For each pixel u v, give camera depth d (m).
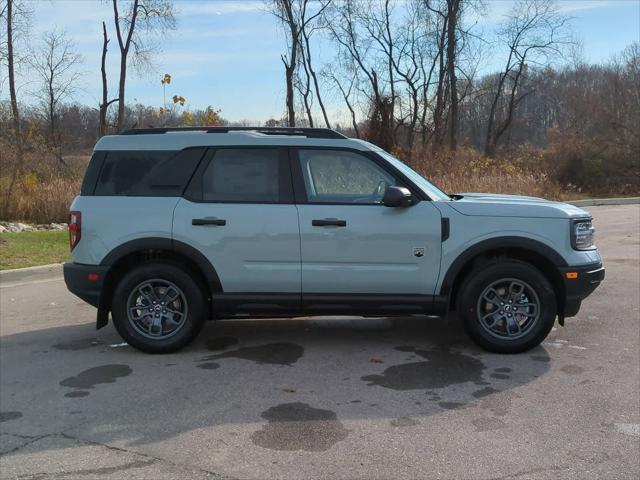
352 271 5.13
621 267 9.34
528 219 5.09
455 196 5.73
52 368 5.04
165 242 5.17
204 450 3.51
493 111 39.09
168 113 22.75
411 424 3.85
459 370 4.87
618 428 3.75
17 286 8.70
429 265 5.10
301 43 32.31
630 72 36.84
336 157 5.29
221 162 5.28
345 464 3.32
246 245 5.14
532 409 4.06
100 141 5.39
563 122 42.72
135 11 31.02
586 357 5.15
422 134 35.53
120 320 5.31
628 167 32.59
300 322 6.46
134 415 4.04
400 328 6.18
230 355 5.34
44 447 3.57
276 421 3.91
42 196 16.36
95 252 5.22
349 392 4.42
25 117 24.02
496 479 3.15
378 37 33.47
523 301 5.22
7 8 25.00
